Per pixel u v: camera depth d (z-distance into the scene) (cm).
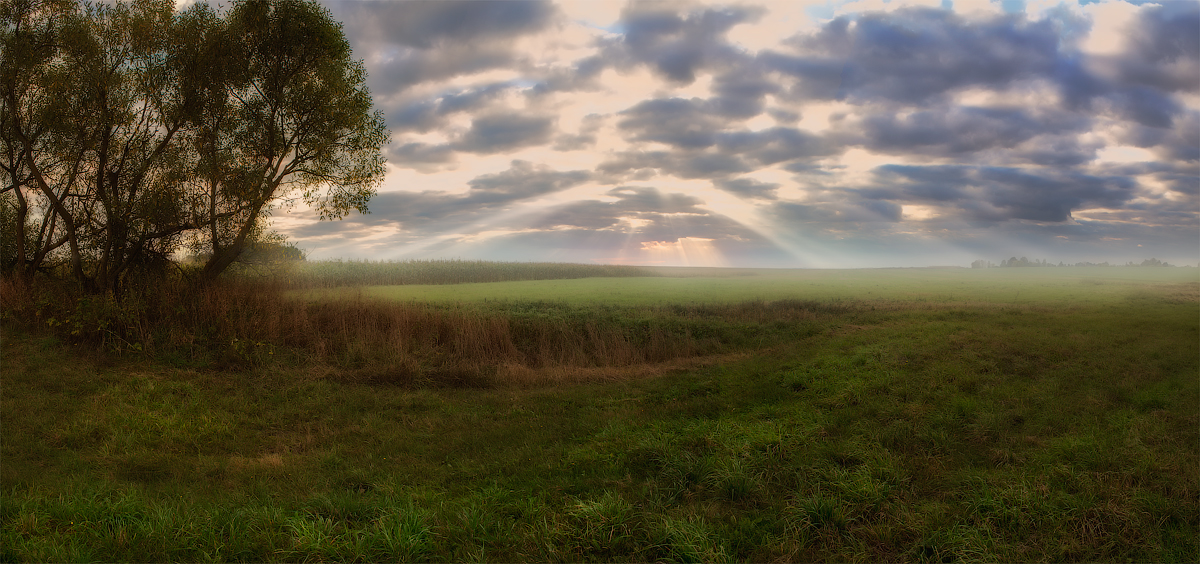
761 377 1401
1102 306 2875
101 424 1059
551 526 615
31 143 1833
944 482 732
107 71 1806
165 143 1881
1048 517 621
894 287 4878
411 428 1136
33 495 686
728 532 605
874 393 1170
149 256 1927
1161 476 728
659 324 2244
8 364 1373
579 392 1388
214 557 555
